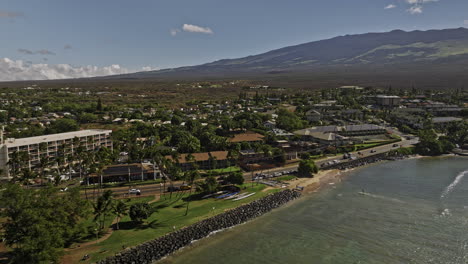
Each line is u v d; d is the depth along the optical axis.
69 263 81.06
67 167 151.62
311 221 112.06
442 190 139.62
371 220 111.62
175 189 137.12
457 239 96.50
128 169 150.38
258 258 88.25
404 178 159.75
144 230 99.75
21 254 72.62
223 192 135.12
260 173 163.88
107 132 198.75
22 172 139.62
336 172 172.50
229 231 104.38
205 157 168.75
